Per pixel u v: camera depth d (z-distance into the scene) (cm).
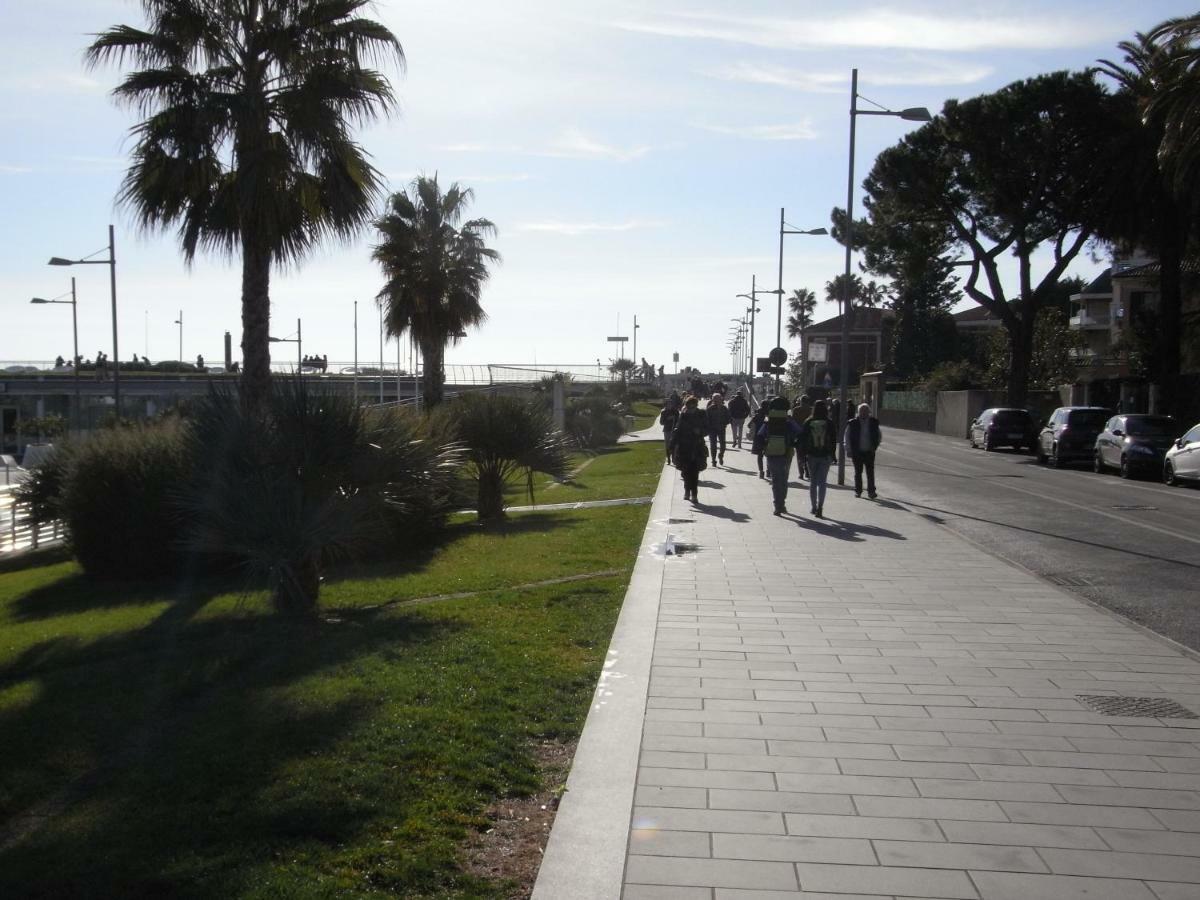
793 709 678
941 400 5634
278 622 1012
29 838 486
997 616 966
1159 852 468
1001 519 1825
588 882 437
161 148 1667
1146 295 5362
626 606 1008
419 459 1134
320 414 1047
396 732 620
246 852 457
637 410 9200
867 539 1484
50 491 2059
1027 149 4091
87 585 1576
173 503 1112
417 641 873
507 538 1633
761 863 455
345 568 1399
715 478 2556
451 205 3444
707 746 606
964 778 558
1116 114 3834
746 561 1288
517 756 594
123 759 599
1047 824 498
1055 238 4400
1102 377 4747
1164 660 809
